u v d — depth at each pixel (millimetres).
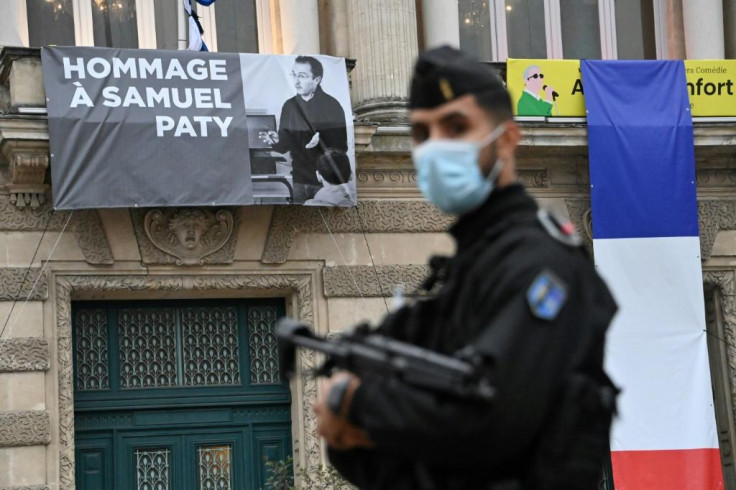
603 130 19359
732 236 20766
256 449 18875
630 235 19172
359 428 3338
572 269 3301
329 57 18422
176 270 18344
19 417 17297
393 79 19516
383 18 19641
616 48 21594
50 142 17016
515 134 3643
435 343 3473
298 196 17953
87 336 18391
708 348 20969
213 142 17688
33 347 17484
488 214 3535
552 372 3184
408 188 19500
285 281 18828
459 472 3285
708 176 20828
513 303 3203
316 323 18844
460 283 3434
